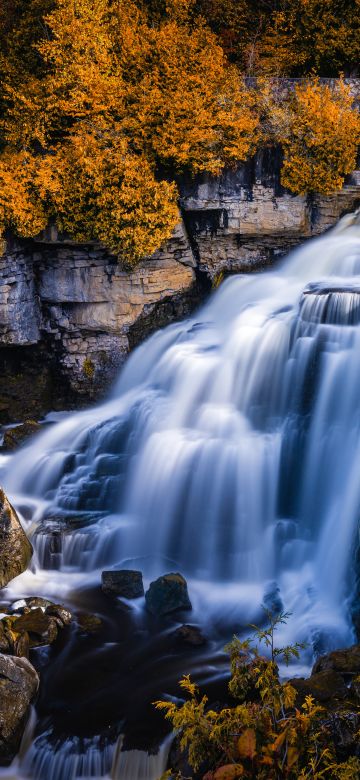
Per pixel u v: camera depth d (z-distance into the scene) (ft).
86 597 34.58
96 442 44.42
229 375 43.37
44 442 46.19
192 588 35.12
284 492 38.04
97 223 47.19
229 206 50.49
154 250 48.70
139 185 47.26
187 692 28.04
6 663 27.40
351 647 27.12
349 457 35.50
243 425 41.11
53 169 47.32
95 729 26.45
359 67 59.98
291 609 32.65
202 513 38.22
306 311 41.39
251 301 50.01
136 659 30.17
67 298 50.80
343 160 48.96
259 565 35.99
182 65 50.65
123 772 25.03
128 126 48.42
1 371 53.67
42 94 50.14
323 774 19.40
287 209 50.42
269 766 18.60
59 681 28.99
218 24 60.59
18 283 49.75
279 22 59.06
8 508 36.22
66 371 53.42
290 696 20.56
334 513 34.58
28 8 57.00
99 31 50.42
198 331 50.01
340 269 48.55
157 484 39.73
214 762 20.01
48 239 48.62
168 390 45.88
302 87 50.44
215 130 48.78
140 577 34.91
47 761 25.62
